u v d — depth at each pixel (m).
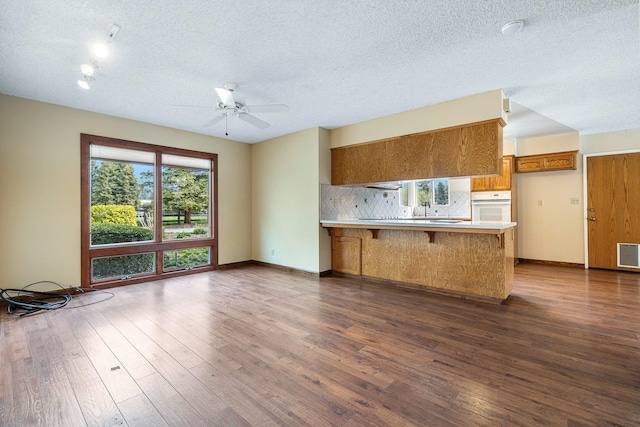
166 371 2.09
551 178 5.75
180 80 3.14
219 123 4.64
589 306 3.38
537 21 2.18
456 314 3.16
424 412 1.66
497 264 3.53
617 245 5.19
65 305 3.48
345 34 2.34
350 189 5.51
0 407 1.71
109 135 4.25
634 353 2.29
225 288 4.22
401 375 2.02
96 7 2.00
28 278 3.63
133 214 4.55
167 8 2.01
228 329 2.80
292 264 5.29
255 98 3.66
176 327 2.85
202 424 1.58
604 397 1.77
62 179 3.87
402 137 4.23
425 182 7.29
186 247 5.07
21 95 3.53
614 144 5.22
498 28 2.27
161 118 4.41
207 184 5.43
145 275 4.64
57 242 3.83
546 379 1.96
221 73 2.99
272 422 1.59
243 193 5.91
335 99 3.72
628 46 2.52
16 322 2.97
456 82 3.23
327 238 5.05
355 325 2.88
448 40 2.43
